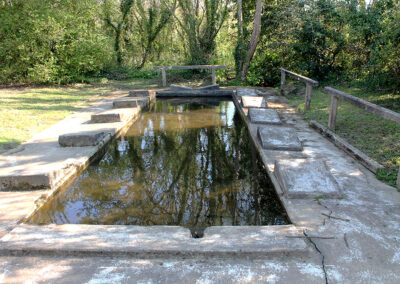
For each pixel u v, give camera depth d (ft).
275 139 16.61
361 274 7.38
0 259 8.12
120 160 16.56
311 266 7.67
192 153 17.71
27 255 8.25
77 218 10.83
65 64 42.11
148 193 12.83
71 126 20.84
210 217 11.00
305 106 25.39
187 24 47.88
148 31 55.57
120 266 7.78
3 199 11.20
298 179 11.64
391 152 14.37
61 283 7.25
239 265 7.76
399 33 25.38
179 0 48.62
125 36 56.54
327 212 10.01
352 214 9.88
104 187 13.30
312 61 39.58
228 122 24.43
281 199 11.07
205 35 48.24
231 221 10.73
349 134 17.57
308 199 10.91
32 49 39.63
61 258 8.13
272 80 43.24
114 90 38.19
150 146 18.83
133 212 11.33
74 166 14.14
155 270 7.62
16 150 16.08
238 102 28.84
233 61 51.85
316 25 38.06
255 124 20.76
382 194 11.13
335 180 11.62
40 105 27.66
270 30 43.09
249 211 11.37
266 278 7.30
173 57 57.72
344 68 39.50
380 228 9.13
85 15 45.06
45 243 8.43
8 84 41.50
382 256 7.98
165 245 8.27
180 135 20.97
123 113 22.35
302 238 8.68
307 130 19.77
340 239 8.64
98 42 43.57
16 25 39.04
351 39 36.63
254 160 16.44
